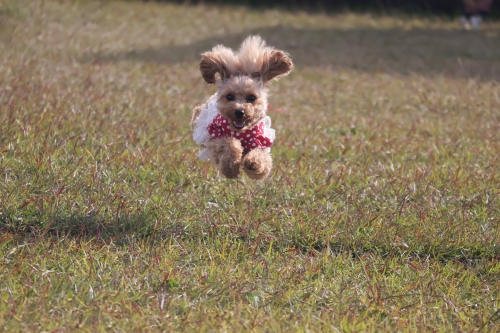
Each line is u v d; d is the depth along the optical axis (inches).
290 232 311.6
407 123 532.7
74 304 233.8
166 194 331.9
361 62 829.8
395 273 286.8
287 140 444.1
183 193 338.0
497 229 323.0
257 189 352.5
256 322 232.7
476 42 1000.9
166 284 255.3
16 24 777.6
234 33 971.9
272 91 633.0
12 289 237.6
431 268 291.9
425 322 246.7
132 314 231.9
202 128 321.1
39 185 320.8
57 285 242.1
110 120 433.1
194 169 363.9
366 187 366.0
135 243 286.4
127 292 245.9
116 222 301.1
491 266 297.1
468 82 708.7
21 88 477.4
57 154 354.6
